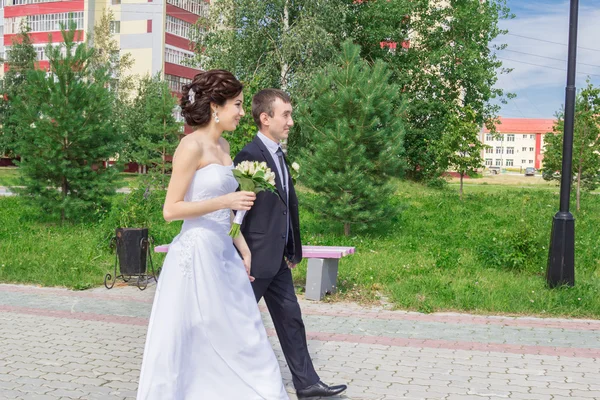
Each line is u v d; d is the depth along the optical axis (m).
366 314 7.22
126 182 16.38
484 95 37.62
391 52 38.59
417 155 37.50
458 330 6.55
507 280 8.90
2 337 6.10
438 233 14.75
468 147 26.92
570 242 8.23
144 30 59.66
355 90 13.51
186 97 3.59
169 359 3.43
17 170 16.05
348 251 7.90
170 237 12.26
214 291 3.53
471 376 5.07
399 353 5.70
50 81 15.63
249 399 3.52
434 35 38.16
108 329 6.48
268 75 29.27
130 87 48.62
